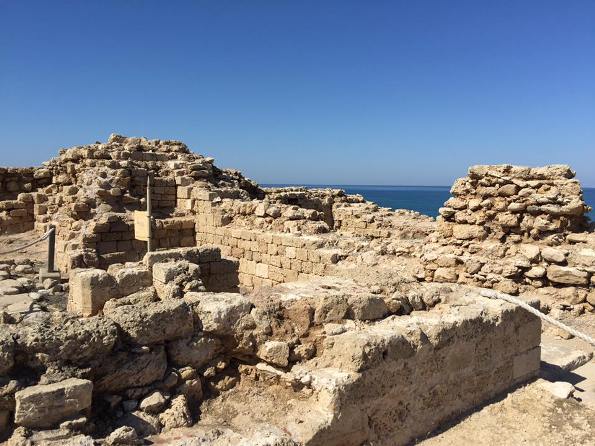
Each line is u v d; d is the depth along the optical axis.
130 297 6.59
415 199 141.75
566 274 11.15
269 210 16.23
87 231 16.09
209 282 9.79
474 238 13.14
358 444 5.26
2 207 21.59
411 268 13.15
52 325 4.77
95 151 19.86
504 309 7.13
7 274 12.93
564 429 6.11
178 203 19.53
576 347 9.45
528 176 12.65
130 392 4.89
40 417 4.12
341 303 6.07
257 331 5.66
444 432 6.08
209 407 5.25
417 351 5.89
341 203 25.23
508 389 7.23
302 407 5.19
